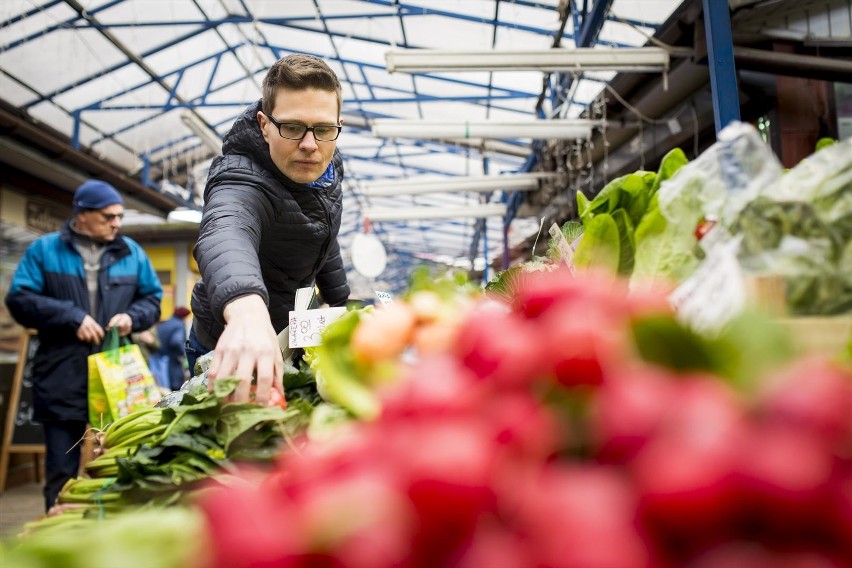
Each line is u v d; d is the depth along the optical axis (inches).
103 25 230.2
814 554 13.1
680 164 44.4
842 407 14.0
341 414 27.1
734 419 14.5
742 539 13.3
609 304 19.2
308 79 65.9
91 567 14.8
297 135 66.7
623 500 13.7
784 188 31.0
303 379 42.8
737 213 32.0
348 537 13.8
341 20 252.8
